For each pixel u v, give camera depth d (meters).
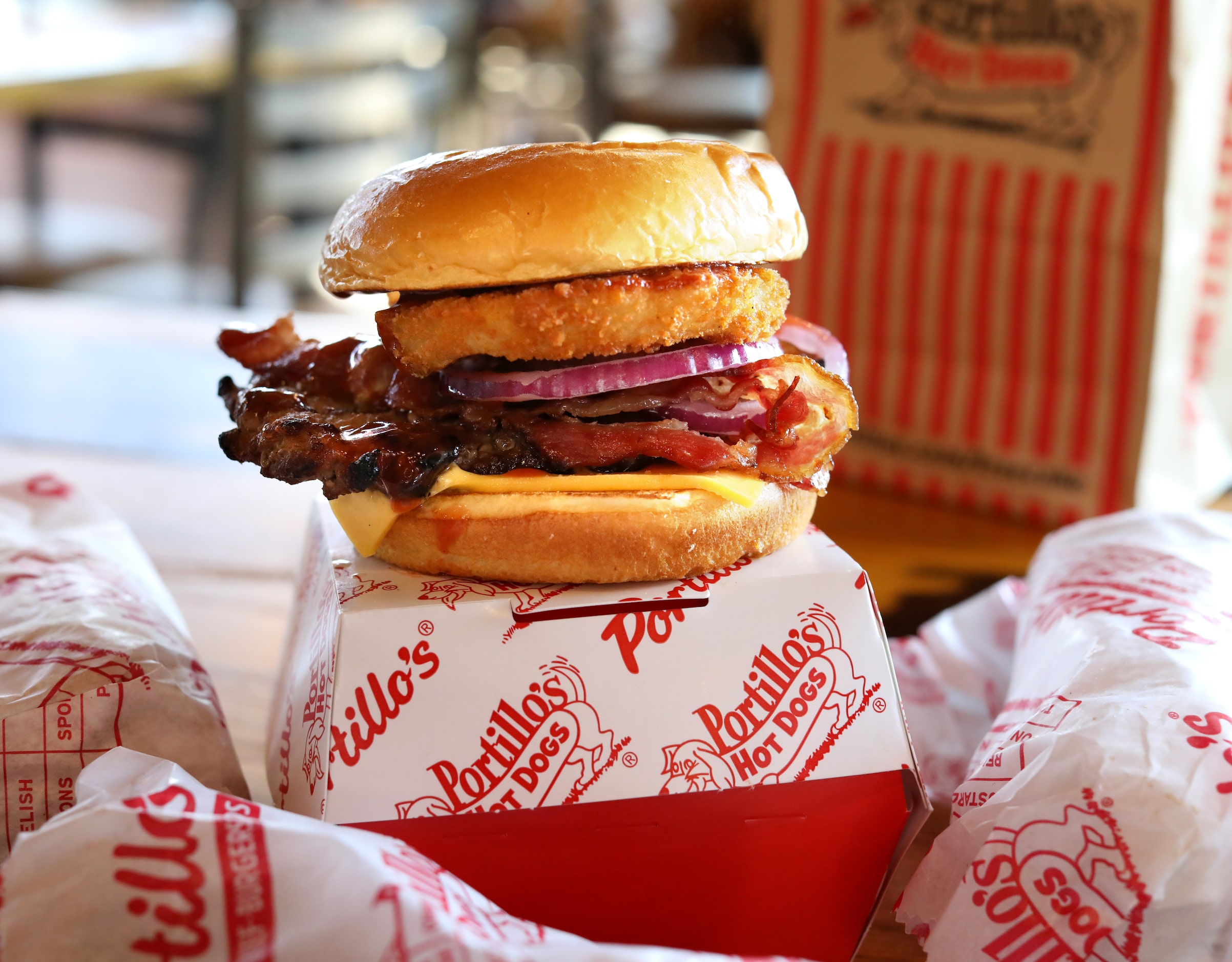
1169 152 0.60
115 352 0.93
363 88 1.15
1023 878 0.40
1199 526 0.51
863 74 0.67
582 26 1.55
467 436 0.43
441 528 0.43
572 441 0.43
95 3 1.96
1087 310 0.63
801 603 0.43
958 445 0.68
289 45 1.09
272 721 0.48
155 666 0.45
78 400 0.82
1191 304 0.63
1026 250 0.64
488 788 0.42
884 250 0.68
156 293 1.29
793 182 0.70
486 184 0.41
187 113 1.60
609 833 0.42
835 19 0.67
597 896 0.42
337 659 0.41
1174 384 0.64
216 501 0.69
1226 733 0.40
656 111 1.47
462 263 0.41
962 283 0.66
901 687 0.52
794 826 0.42
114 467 0.72
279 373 0.47
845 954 0.43
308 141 1.14
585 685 0.42
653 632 0.42
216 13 1.77
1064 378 0.65
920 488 0.71
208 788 0.43
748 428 0.44
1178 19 0.59
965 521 0.68
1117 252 0.62
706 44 1.70
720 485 0.43
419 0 1.48
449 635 0.42
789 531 0.45
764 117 0.73
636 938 0.43
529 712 0.42
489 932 0.37
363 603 0.42
